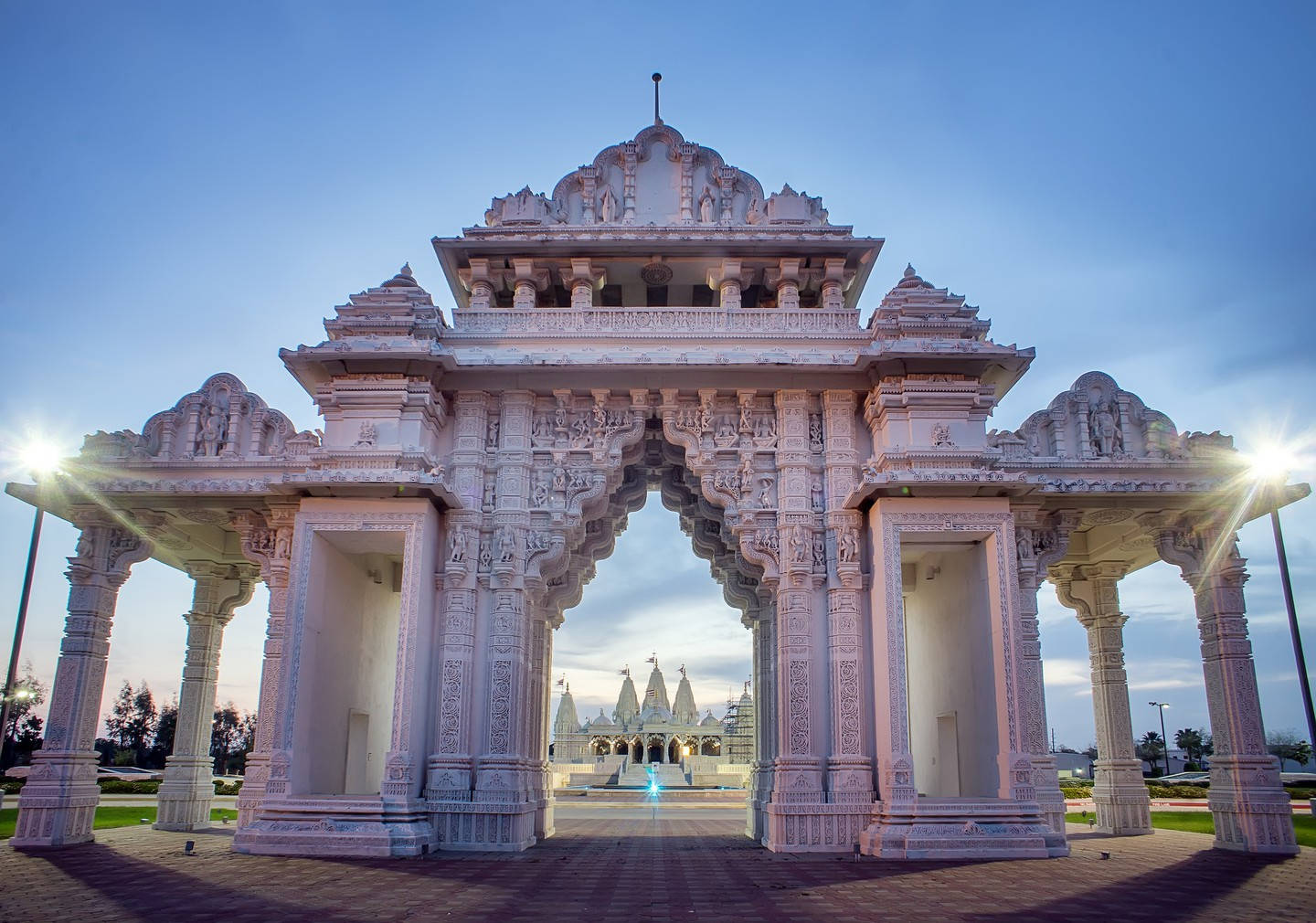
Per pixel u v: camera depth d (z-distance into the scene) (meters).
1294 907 7.67
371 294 13.80
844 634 12.84
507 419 13.88
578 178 15.57
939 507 12.50
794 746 12.62
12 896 7.98
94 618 13.19
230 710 57.62
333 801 11.46
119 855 11.12
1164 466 13.10
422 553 12.45
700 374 13.68
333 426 13.20
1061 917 7.20
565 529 13.52
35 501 12.98
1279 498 12.73
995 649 12.15
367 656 14.59
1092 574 17.03
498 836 12.12
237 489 12.91
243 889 8.42
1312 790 32.19
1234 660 12.85
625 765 37.66
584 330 14.23
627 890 8.63
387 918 6.98
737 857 11.53
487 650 12.97
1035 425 13.59
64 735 12.64
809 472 13.68
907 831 11.39
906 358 13.07
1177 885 8.99
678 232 14.58
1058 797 12.42
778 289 15.12
